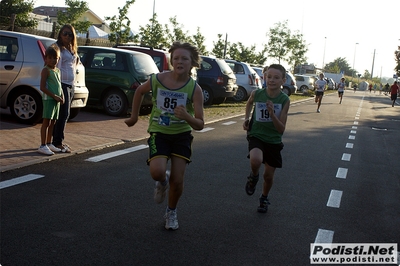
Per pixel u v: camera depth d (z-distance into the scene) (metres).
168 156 4.88
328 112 23.62
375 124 19.00
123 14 29.09
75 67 8.55
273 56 54.41
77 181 6.78
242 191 6.93
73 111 11.91
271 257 4.60
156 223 5.31
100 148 9.29
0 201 5.63
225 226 5.39
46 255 4.25
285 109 5.81
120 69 13.95
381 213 6.36
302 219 5.86
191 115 5.04
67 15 36.78
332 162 9.76
